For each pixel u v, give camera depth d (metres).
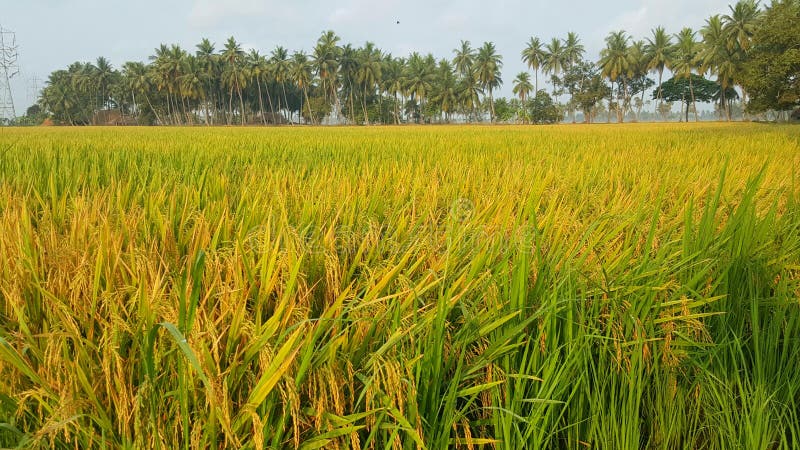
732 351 2.21
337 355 1.71
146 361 1.45
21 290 1.85
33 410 1.59
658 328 2.34
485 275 2.20
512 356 1.97
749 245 2.76
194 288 1.43
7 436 1.50
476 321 2.00
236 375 1.58
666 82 85.75
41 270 2.04
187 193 3.46
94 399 1.45
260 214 3.04
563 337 2.09
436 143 12.31
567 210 3.64
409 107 100.12
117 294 1.78
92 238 2.32
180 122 94.00
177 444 1.46
